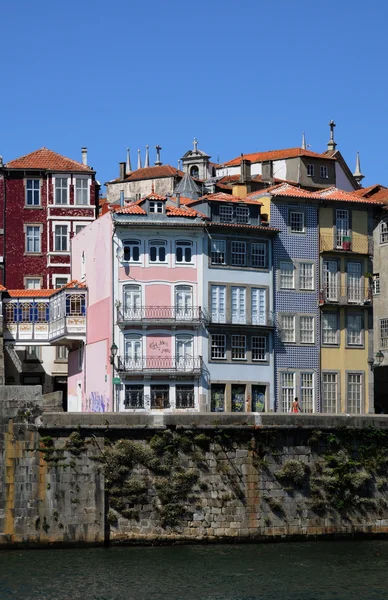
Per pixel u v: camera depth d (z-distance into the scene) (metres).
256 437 73.50
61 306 97.88
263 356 94.81
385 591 62.31
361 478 75.06
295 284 96.75
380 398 110.06
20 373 105.69
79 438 70.75
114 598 59.97
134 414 71.81
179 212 93.69
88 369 96.19
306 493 74.31
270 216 96.44
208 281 93.31
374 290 112.25
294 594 61.47
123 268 91.81
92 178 110.88
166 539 71.50
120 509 71.00
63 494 70.31
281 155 129.38
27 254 109.25
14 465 69.94
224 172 137.12
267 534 73.25
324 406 96.88
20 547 69.69
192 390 92.12
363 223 100.12
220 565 67.06
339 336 98.00
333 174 129.12
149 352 91.50
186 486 71.88
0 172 109.25
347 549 71.88
